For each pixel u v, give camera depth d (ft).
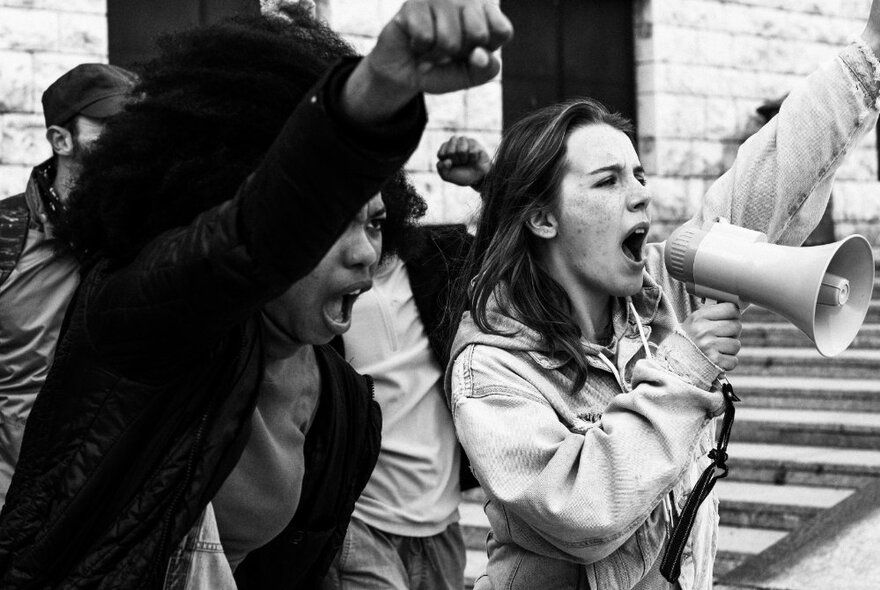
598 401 8.08
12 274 10.85
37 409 6.13
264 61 6.45
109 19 27.81
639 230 8.11
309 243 5.16
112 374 5.94
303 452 7.27
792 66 39.34
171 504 5.94
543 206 8.08
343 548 10.90
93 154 6.46
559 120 8.11
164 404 6.00
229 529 6.95
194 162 6.18
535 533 7.77
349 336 11.24
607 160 8.00
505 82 34.86
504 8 34.81
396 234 8.23
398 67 4.77
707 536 8.29
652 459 7.23
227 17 7.09
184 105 6.23
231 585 6.35
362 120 4.90
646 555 7.72
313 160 4.95
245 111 6.29
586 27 36.27
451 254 11.54
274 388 6.84
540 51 35.47
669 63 36.88
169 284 5.46
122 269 5.85
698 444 7.73
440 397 11.62
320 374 7.41
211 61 6.45
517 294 8.09
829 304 7.70
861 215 41.70
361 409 7.73
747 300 7.62
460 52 4.78
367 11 30.53
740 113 38.22
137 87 6.61
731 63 38.06
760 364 26.21
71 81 11.16
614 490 7.17
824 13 39.96
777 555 14.05
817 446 21.90
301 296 6.37
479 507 20.57
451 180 11.98
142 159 6.26
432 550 11.45
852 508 14.51
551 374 8.01
